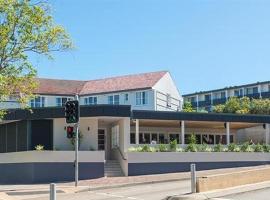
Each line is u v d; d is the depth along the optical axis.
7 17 24.88
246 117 48.31
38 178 39.19
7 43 25.17
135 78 65.06
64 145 42.78
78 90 66.31
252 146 46.97
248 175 26.78
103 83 66.69
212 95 105.56
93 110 41.25
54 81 66.62
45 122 43.00
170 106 65.38
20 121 43.59
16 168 40.38
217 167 44.44
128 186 32.69
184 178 35.84
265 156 46.84
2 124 45.53
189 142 48.44
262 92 96.81
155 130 51.31
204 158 43.94
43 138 42.84
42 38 26.22
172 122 47.41
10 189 32.62
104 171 40.34
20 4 25.19
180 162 42.88
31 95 27.45
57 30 26.66
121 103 63.03
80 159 39.62
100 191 30.05
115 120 44.06
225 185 24.77
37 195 28.81
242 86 99.94
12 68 25.73
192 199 21.41
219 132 54.72
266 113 73.50
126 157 41.22
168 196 23.62
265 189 24.83
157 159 42.06
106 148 46.03
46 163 39.41
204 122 47.59
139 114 43.66
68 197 26.72
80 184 34.62
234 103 76.06
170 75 66.12
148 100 61.44
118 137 43.59
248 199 21.42
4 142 45.47
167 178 35.88
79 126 42.88
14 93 26.95
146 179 36.12
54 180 39.31
